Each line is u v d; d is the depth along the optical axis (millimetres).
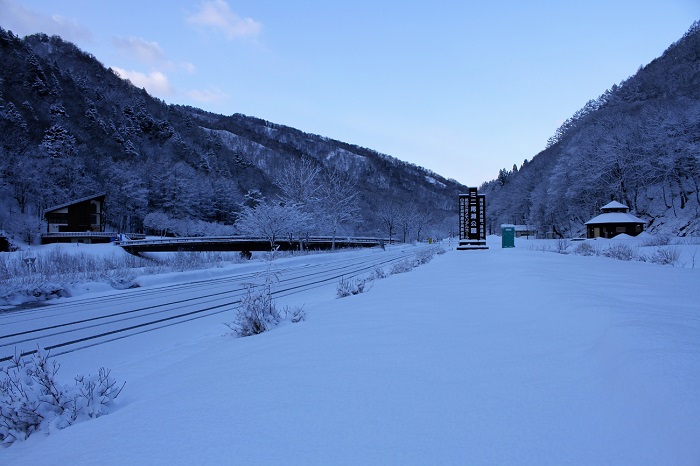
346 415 2342
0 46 136375
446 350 3496
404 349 3633
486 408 2299
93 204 70625
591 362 2820
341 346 3963
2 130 86750
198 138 167750
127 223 90188
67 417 3125
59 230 67938
